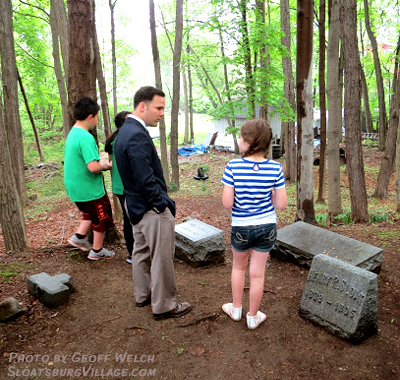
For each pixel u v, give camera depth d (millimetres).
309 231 4566
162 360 2615
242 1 10164
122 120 3963
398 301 3445
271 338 2850
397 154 8398
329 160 8922
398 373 2473
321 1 8219
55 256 4301
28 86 18297
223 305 3234
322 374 2461
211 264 4547
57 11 11359
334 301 2893
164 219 2832
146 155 2654
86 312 3195
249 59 10688
